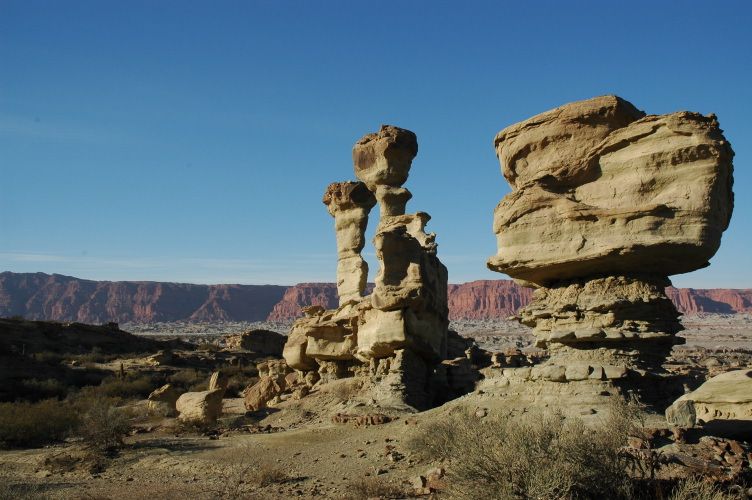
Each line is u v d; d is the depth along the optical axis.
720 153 15.80
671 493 10.71
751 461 12.55
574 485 10.80
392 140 31.77
